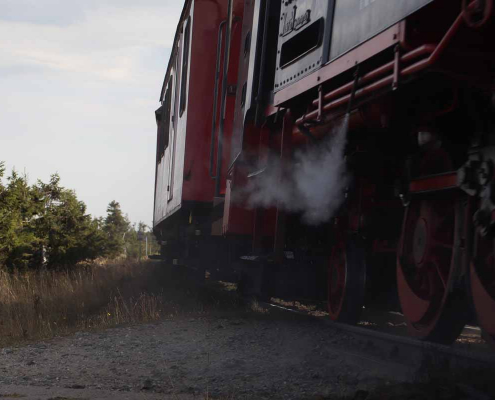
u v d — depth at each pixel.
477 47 3.88
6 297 11.57
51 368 5.94
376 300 7.17
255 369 5.46
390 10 4.46
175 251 17.80
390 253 6.75
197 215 13.30
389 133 5.80
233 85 11.08
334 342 6.46
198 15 12.55
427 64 3.90
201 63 12.52
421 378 4.48
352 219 6.91
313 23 5.97
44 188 18.53
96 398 4.59
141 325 8.42
